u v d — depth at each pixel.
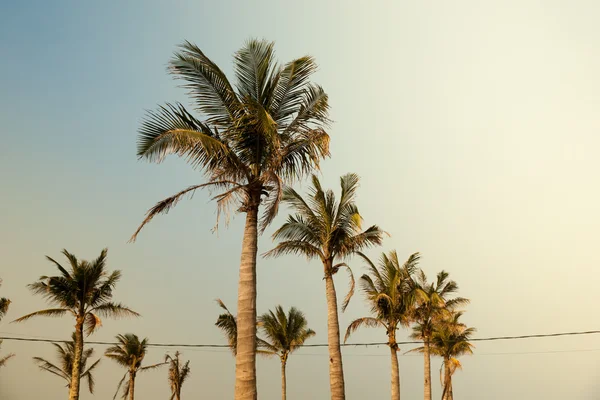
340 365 16.89
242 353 9.98
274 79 11.93
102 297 25.03
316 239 18.78
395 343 23.83
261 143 11.80
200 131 11.39
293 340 34.28
